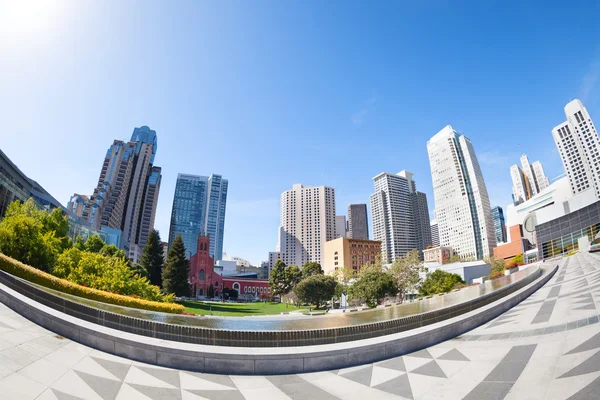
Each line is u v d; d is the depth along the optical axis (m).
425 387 7.25
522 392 6.26
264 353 8.45
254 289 105.25
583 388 5.79
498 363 8.13
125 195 154.62
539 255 61.28
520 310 15.00
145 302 19.34
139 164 165.75
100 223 125.88
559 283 21.84
